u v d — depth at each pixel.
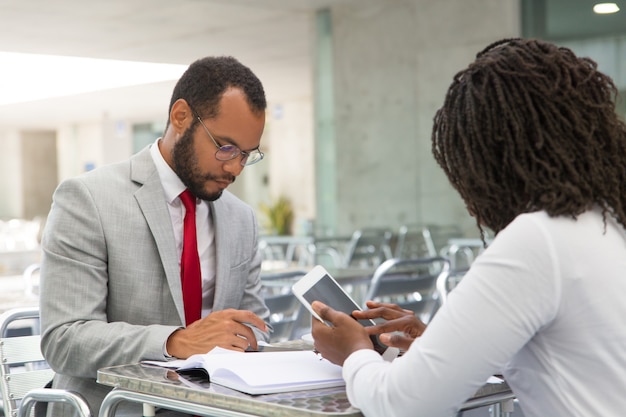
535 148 1.14
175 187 1.93
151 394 1.38
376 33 7.78
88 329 1.74
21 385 2.04
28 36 9.01
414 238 7.50
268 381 1.30
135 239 1.87
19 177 20.89
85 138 19.61
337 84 8.09
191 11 7.92
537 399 1.14
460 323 1.08
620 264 1.11
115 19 8.22
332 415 1.14
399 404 1.11
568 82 1.15
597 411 1.08
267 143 17.05
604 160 1.15
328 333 1.34
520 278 1.07
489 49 1.27
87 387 1.79
